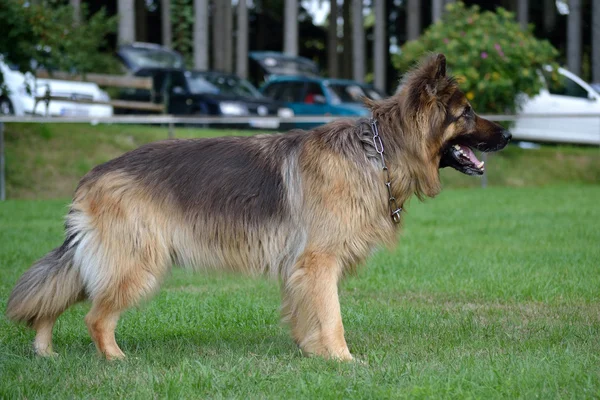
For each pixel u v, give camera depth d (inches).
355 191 237.1
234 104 890.1
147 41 1482.5
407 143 245.0
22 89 803.4
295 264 238.5
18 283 242.5
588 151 895.1
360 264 245.6
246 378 209.8
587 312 299.3
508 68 855.7
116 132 806.5
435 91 245.3
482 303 322.0
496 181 823.1
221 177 241.1
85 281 240.2
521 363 218.1
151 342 262.2
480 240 480.1
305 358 233.5
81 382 210.4
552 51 889.5
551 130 902.4
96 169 245.3
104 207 237.9
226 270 245.4
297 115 941.2
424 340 256.2
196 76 932.0
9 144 748.6
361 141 242.2
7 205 634.2
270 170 242.2
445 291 344.2
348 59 1419.8
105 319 239.5
